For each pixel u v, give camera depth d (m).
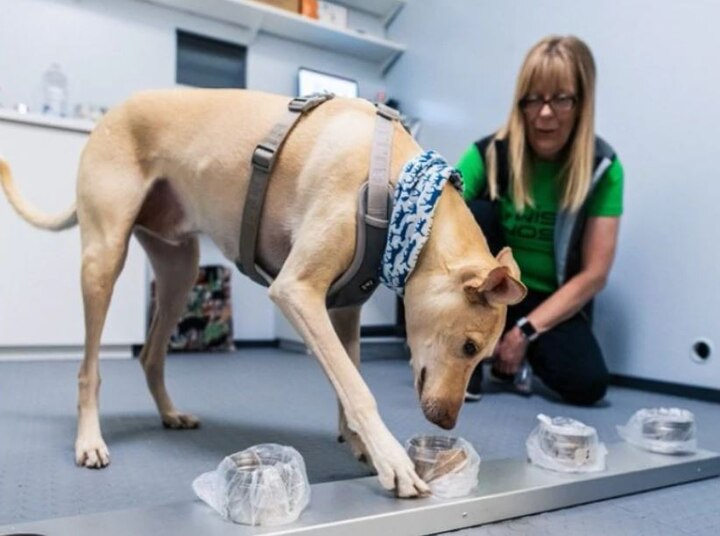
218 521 0.69
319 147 0.90
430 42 2.99
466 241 0.82
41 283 2.04
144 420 1.28
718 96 1.77
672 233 1.88
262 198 0.94
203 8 2.68
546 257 1.81
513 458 0.98
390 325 2.73
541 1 2.35
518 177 1.70
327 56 3.14
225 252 1.04
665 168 1.91
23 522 0.71
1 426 1.20
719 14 1.77
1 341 2.00
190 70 2.74
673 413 1.09
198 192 1.02
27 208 1.23
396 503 0.74
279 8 2.80
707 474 1.01
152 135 1.05
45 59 2.38
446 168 0.85
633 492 0.92
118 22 2.54
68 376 1.76
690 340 1.82
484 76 2.65
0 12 2.30
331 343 0.82
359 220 0.83
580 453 0.91
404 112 3.16
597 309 2.08
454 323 0.78
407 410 1.43
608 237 1.71
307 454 1.04
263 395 1.59
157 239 1.20
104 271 1.02
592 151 1.66
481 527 0.77
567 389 1.62
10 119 1.96
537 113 1.62
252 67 2.90
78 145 2.08
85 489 0.85
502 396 1.71
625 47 2.03
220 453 1.04
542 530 0.76
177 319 1.24
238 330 2.74
